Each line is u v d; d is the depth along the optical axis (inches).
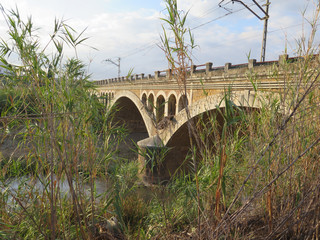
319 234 135.3
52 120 138.9
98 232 166.1
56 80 152.2
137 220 224.5
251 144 141.0
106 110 166.4
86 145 153.6
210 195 139.9
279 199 152.8
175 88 786.2
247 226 147.7
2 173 150.0
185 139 690.8
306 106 140.6
